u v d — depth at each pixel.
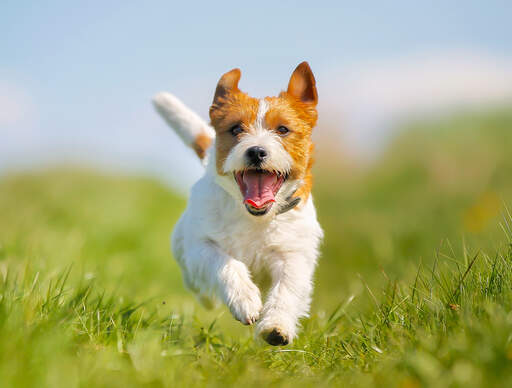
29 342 2.37
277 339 3.13
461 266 3.37
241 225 3.54
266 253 3.62
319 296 5.92
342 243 7.70
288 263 3.54
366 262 6.74
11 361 2.19
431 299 2.98
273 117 3.47
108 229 7.23
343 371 2.68
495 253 3.34
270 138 3.36
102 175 10.32
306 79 3.68
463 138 10.52
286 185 3.49
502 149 9.70
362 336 3.08
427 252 6.21
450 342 2.42
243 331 4.59
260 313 3.33
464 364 2.22
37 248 4.75
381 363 2.61
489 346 2.28
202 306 4.46
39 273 3.52
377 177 10.81
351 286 5.36
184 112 4.69
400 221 7.81
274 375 2.77
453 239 6.25
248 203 3.27
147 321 3.47
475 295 2.82
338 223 8.64
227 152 3.48
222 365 2.81
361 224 8.22
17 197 8.72
